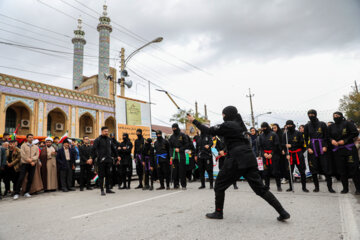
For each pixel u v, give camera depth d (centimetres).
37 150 700
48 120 2050
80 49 4525
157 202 486
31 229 323
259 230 284
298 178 850
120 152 796
